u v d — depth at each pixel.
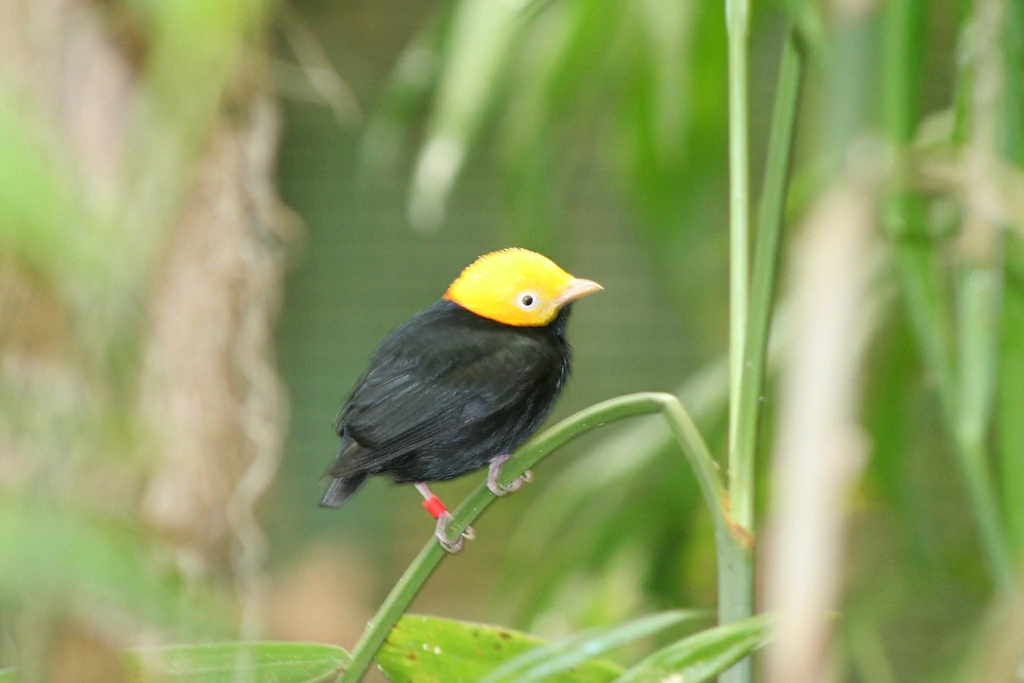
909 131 3.06
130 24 3.57
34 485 1.98
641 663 3.54
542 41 3.72
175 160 1.58
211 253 3.62
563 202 3.89
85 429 1.85
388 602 3.57
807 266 2.28
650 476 3.73
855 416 2.15
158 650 3.53
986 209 3.26
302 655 3.57
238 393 3.63
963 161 3.33
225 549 3.63
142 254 1.62
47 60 3.57
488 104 3.68
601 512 3.74
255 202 3.62
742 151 3.56
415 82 3.72
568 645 3.55
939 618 3.91
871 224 2.36
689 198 3.76
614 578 3.73
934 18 3.81
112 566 1.79
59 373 2.31
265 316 3.64
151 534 1.98
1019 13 3.54
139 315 1.83
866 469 3.70
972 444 3.53
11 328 2.71
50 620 2.58
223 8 1.51
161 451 1.86
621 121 3.75
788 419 2.14
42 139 1.59
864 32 2.62
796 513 2.04
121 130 3.57
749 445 3.56
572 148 3.80
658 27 3.69
